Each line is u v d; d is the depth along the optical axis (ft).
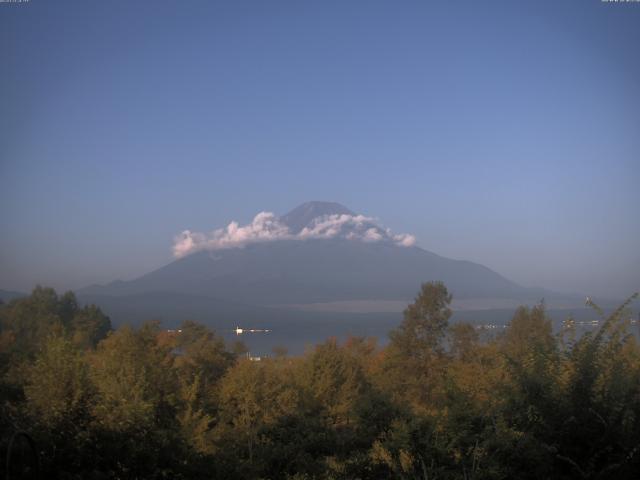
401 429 22.18
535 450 18.95
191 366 91.15
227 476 26.81
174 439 24.17
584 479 18.60
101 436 22.08
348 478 23.54
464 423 20.71
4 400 30.07
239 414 57.72
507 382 22.06
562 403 20.22
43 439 21.07
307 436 36.32
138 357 74.84
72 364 26.13
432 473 20.11
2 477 18.43
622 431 19.03
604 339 21.30
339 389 76.38
